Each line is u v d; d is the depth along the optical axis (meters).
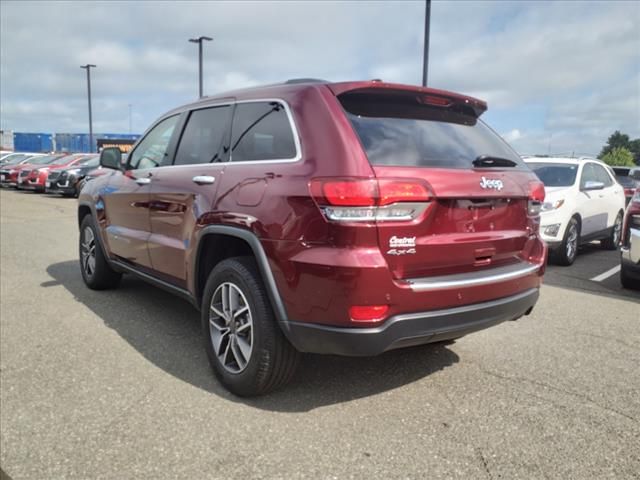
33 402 3.19
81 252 5.90
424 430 2.91
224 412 3.09
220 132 3.74
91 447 2.71
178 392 3.34
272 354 3.04
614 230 10.14
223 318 3.38
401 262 2.73
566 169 8.65
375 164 2.72
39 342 4.19
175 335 4.38
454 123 3.41
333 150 2.78
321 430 2.90
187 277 3.78
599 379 3.63
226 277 3.29
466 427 2.95
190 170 3.86
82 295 5.57
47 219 12.41
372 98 3.14
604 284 6.78
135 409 3.11
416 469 2.55
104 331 4.46
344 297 2.64
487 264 3.17
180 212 3.84
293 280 2.81
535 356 4.05
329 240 2.67
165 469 2.53
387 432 2.89
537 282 3.51
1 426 2.91
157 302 5.34
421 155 2.96
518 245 3.39
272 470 2.53
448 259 2.92
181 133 4.23
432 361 3.91
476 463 2.61
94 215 5.44
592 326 4.86
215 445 2.74
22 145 53.41
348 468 2.55
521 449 2.74
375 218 2.64
